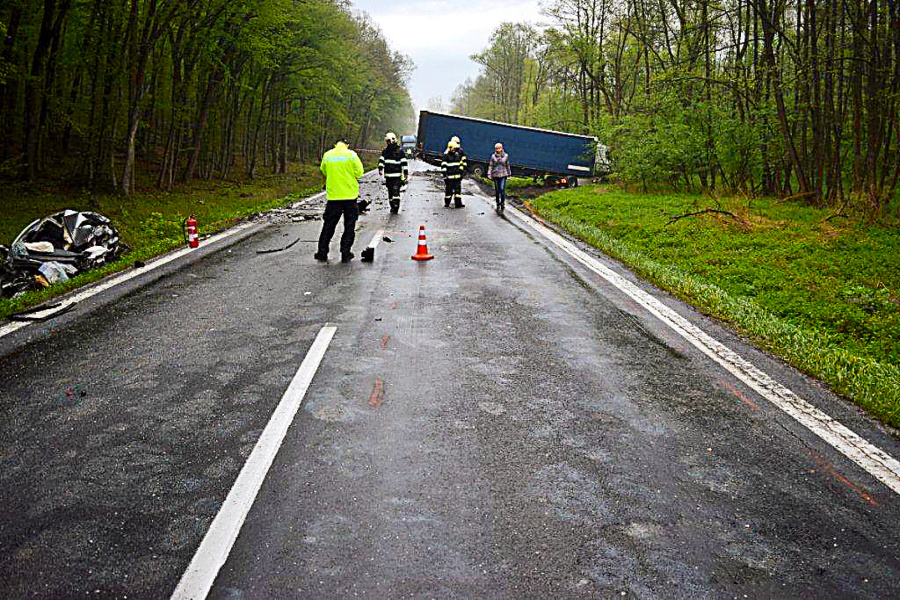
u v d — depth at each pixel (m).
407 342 6.82
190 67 27.08
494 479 4.04
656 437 4.68
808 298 9.59
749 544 3.42
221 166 36.00
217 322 7.55
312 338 6.91
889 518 3.70
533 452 4.41
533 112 49.28
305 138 53.81
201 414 4.96
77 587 3.03
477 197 26.30
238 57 30.95
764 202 20.86
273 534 3.43
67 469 4.12
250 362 6.16
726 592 3.04
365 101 67.69
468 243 13.74
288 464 4.18
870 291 9.71
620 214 19.00
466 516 3.62
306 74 37.06
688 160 24.97
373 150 89.44
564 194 27.28
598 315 8.12
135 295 8.91
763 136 22.86
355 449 4.39
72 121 23.36
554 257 12.31
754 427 4.89
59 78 26.73
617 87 39.62
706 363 6.36
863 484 4.07
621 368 6.16
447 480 4.01
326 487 3.90
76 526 3.51
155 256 12.02
